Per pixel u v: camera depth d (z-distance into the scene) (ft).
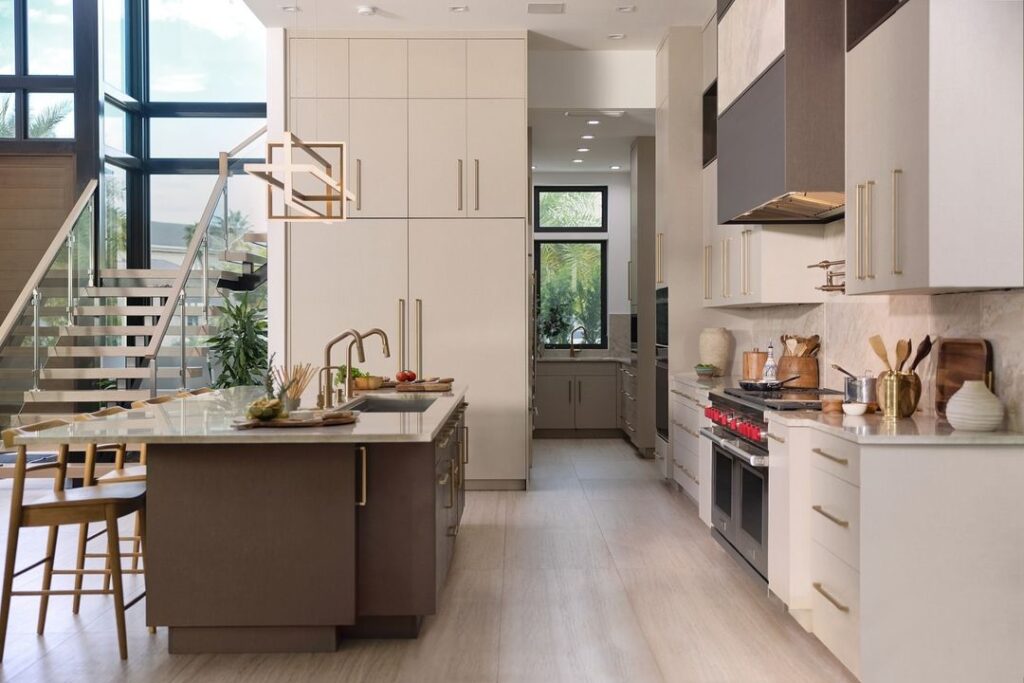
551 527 18.80
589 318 36.04
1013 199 9.89
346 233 22.70
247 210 29.86
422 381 18.99
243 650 11.64
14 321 22.84
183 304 24.97
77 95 26.48
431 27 22.56
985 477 9.97
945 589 9.96
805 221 16.55
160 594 11.50
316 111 22.63
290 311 22.72
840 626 10.68
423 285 22.76
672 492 22.70
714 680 10.67
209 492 11.51
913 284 10.34
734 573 15.30
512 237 22.74
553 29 22.76
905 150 10.52
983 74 9.87
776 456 12.67
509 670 10.99
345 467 11.53
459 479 16.70
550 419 33.88
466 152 22.68
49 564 12.49
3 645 11.36
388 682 10.61
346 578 11.55
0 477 23.76
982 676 9.99
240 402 16.24
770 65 14.19
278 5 20.93
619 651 11.63
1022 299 10.49
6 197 26.86
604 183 35.94
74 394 23.58
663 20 22.15
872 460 9.96
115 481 13.78
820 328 17.07
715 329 21.79
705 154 22.04
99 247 26.73
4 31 26.84
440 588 12.89
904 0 10.54
